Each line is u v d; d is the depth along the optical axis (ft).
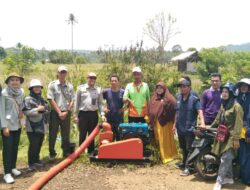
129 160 15.92
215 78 15.16
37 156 15.85
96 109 17.02
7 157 14.29
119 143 15.87
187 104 15.08
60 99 16.39
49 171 14.52
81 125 16.98
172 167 15.81
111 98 17.15
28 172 15.39
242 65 41.60
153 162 16.14
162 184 13.89
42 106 15.23
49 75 24.54
